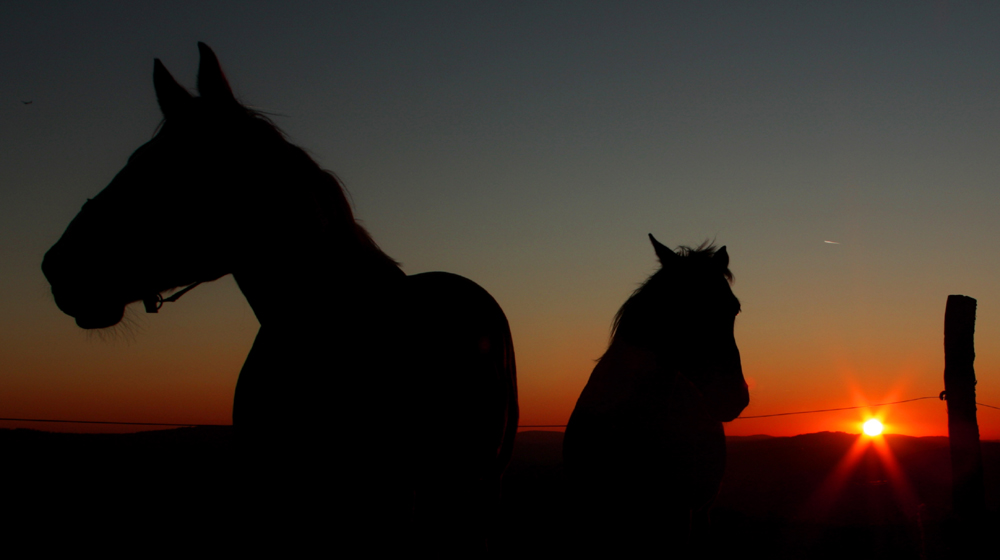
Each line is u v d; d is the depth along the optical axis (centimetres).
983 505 631
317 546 206
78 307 194
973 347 662
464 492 275
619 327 405
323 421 212
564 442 429
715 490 411
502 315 351
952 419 654
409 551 224
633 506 366
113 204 195
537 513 750
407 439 228
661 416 374
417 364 239
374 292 238
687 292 384
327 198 230
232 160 208
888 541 639
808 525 719
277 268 220
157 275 202
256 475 216
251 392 226
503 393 298
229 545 226
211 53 216
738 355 387
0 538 567
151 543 554
